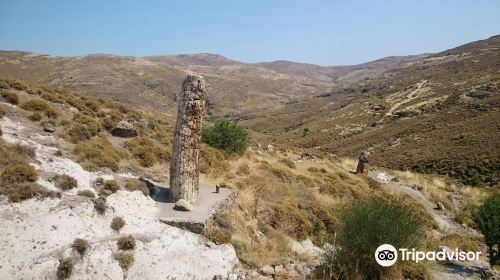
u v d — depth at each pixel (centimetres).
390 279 866
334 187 2045
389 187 2736
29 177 986
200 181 1538
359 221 893
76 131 1459
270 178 1866
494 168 4456
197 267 958
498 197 1266
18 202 902
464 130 7088
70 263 811
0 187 922
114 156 1425
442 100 11431
